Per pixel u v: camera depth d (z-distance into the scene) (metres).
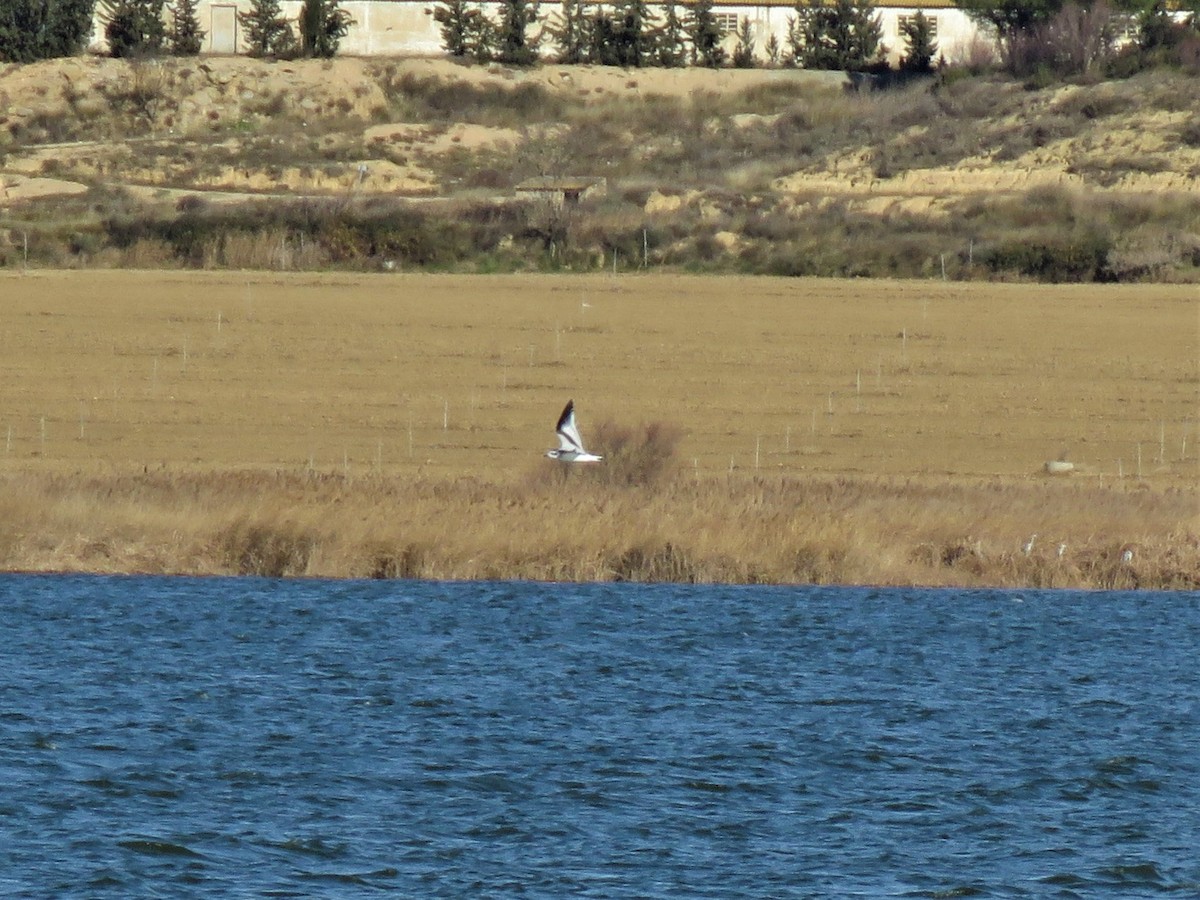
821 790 21.27
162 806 19.91
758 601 33.12
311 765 21.81
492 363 54.78
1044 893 17.70
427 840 18.97
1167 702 26.27
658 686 26.67
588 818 19.89
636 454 39.59
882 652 29.30
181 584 33.25
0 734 22.78
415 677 26.88
